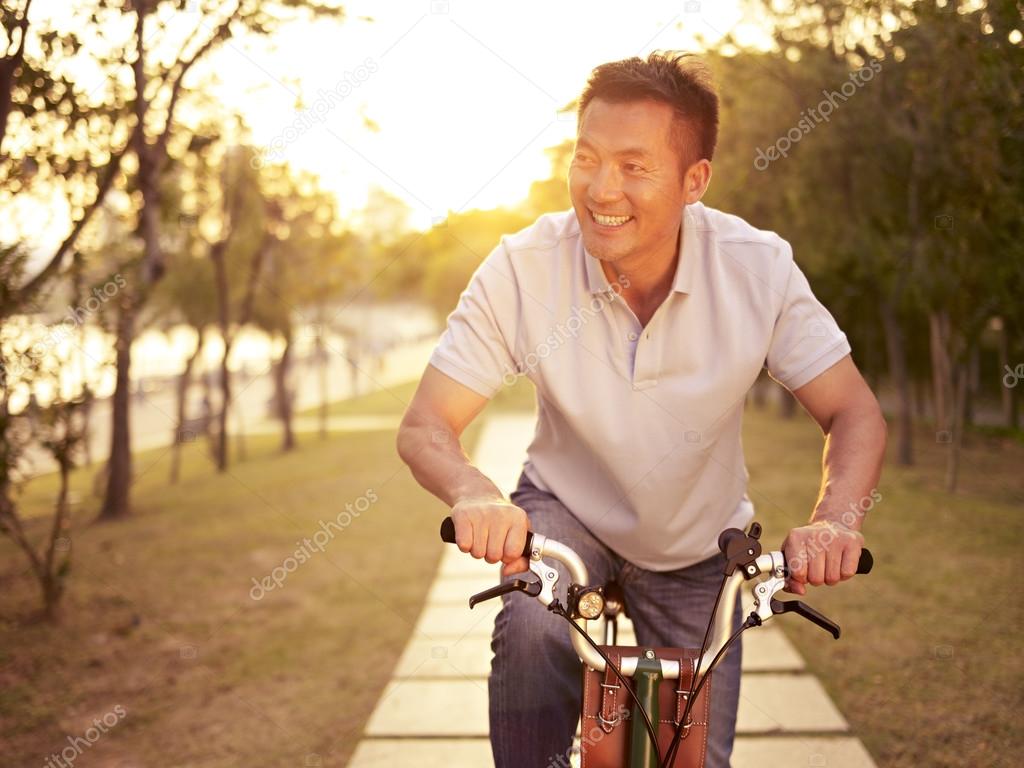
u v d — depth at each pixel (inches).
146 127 218.7
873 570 210.4
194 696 151.2
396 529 291.7
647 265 64.4
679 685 53.2
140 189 247.1
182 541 282.0
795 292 65.4
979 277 259.4
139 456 517.3
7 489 197.3
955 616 173.9
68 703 149.8
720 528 70.4
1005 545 227.8
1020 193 213.9
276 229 439.2
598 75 61.7
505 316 67.0
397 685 148.9
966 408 367.9
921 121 256.1
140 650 176.2
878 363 426.9
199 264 449.7
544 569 53.2
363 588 218.7
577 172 61.6
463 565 237.6
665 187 60.6
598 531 69.7
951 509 273.1
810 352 64.5
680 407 65.1
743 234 66.2
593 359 65.3
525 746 59.2
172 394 694.5
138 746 131.9
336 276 482.6
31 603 211.0
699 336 64.7
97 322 202.8
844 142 305.3
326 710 142.5
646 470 66.1
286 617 196.4
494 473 358.3
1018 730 121.3
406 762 119.6
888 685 138.9
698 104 61.3
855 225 331.3
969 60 188.9
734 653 65.8
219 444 447.5
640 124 59.4
